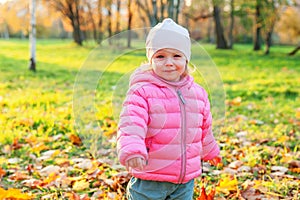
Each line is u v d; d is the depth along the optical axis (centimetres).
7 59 1669
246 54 2184
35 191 345
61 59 1741
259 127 592
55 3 2822
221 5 2506
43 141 488
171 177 235
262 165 410
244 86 977
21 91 878
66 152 452
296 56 2084
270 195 339
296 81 1052
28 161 423
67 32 4994
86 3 2812
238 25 3912
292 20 2944
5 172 379
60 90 914
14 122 567
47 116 588
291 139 518
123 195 336
